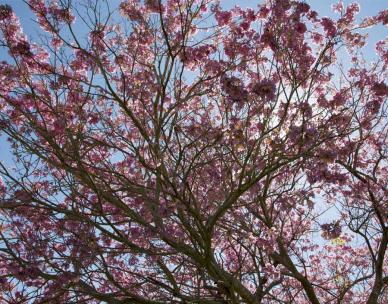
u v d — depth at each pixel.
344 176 7.07
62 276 6.14
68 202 7.71
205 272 6.79
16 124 7.57
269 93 5.99
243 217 8.00
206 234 6.28
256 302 6.89
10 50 6.97
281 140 6.78
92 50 7.46
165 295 6.86
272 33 6.95
